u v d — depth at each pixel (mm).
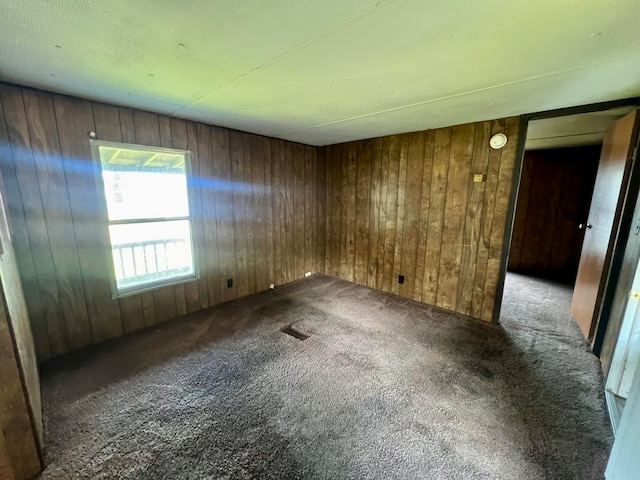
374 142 3697
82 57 1529
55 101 2090
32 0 1041
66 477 1282
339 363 2197
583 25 1203
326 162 4305
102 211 2393
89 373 2041
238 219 3463
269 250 3879
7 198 1922
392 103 2291
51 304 2201
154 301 2820
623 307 1883
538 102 2240
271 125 3062
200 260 3150
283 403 1764
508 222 2754
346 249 4230
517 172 2662
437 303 3328
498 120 2709
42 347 2182
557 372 2102
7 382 1177
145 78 1811
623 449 1191
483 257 2936
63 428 1545
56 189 2150
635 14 1110
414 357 2289
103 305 2480
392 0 1054
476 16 1153
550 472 1338
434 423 1621
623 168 2195
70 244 2254
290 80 1833
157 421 1609
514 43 1365
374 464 1369
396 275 3678
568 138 3754
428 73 1719
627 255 2021
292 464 1363
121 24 1218
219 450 1432
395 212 3594
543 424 1618
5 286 1200
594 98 2129
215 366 2141
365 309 3248
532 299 3605
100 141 2316
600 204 2602
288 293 3768
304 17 1168
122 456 1390
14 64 1604
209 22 1209
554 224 4645
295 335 2637
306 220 4332
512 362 2227
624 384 1815
